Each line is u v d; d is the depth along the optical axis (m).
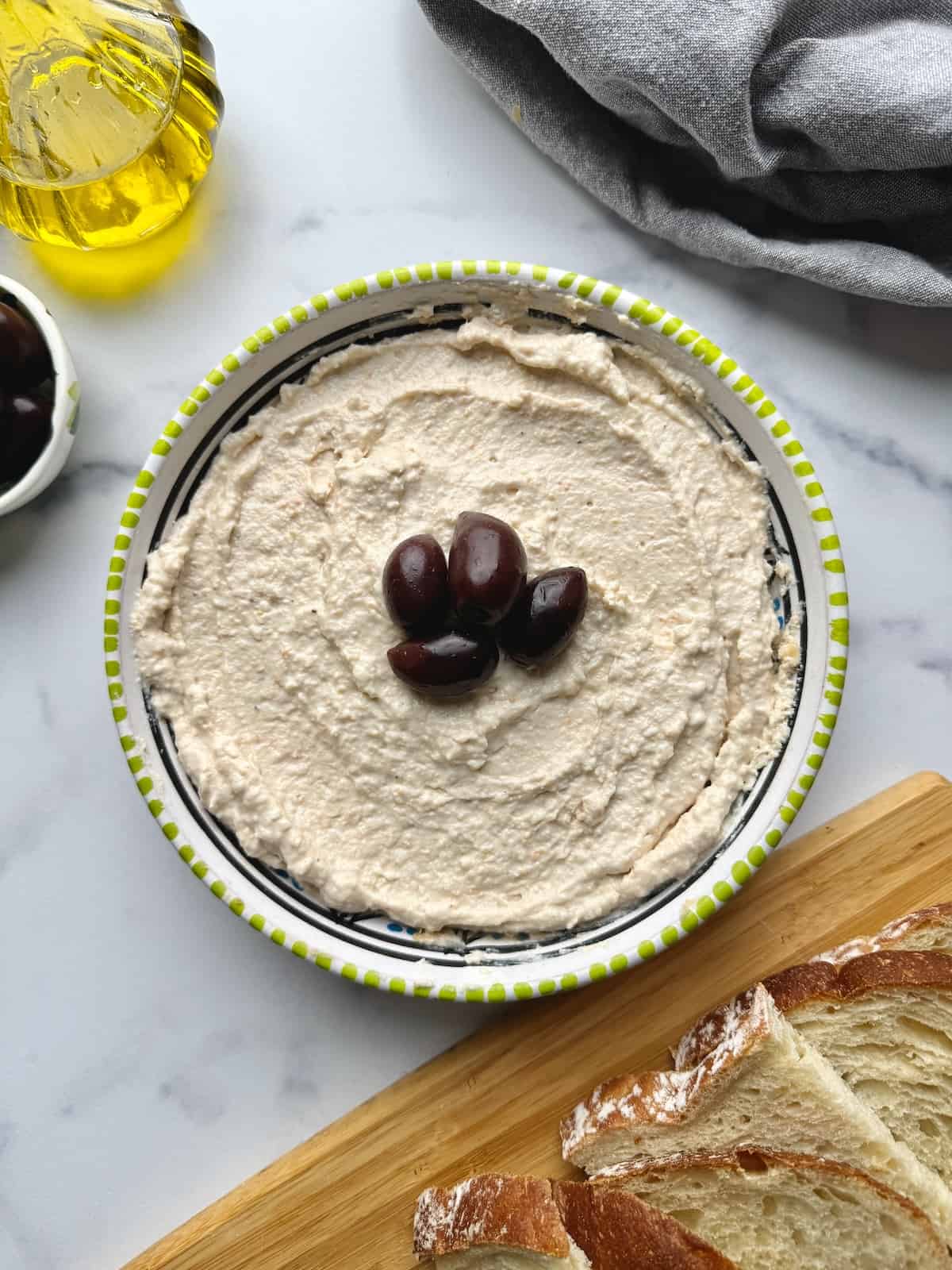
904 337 0.32
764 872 0.30
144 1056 0.31
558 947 0.28
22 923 0.31
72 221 0.30
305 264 0.32
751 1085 0.27
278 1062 0.31
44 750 0.31
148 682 0.27
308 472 0.28
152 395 0.31
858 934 0.30
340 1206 0.29
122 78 0.28
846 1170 0.27
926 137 0.28
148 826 0.31
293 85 0.32
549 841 0.28
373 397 0.28
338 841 0.28
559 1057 0.29
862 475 0.32
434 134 0.32
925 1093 0.29
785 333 0.32
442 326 0.28
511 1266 0.27
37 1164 0.31
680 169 0.32
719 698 0.28
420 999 0.31
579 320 0.28
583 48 0.28
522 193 0.32
